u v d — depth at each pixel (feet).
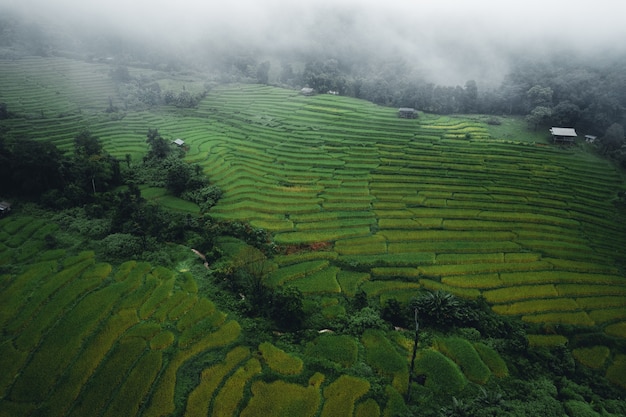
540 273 210.79
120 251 201.98
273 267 207.00
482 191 291.79
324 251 222.89
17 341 152.35
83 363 144.36
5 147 256.32
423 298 179.11
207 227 235.40
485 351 161.58
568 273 212.23
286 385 141.49
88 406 130.11
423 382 147.02
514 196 287.28
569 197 286.25
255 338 159.84
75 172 268.00
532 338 171.94
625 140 348.79
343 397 138.41
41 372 140.26
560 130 362.33
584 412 136.67
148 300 175.22
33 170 245.24
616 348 171.32
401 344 162.50
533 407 138.51
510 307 187.62
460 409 130.41
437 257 220.84
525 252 228.22
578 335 175.22
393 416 133.08
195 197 270.87
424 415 133.39
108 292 178.09
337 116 423.64
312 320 175.01
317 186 296.30
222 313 169.58
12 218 227.81
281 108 452.76
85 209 240.12
